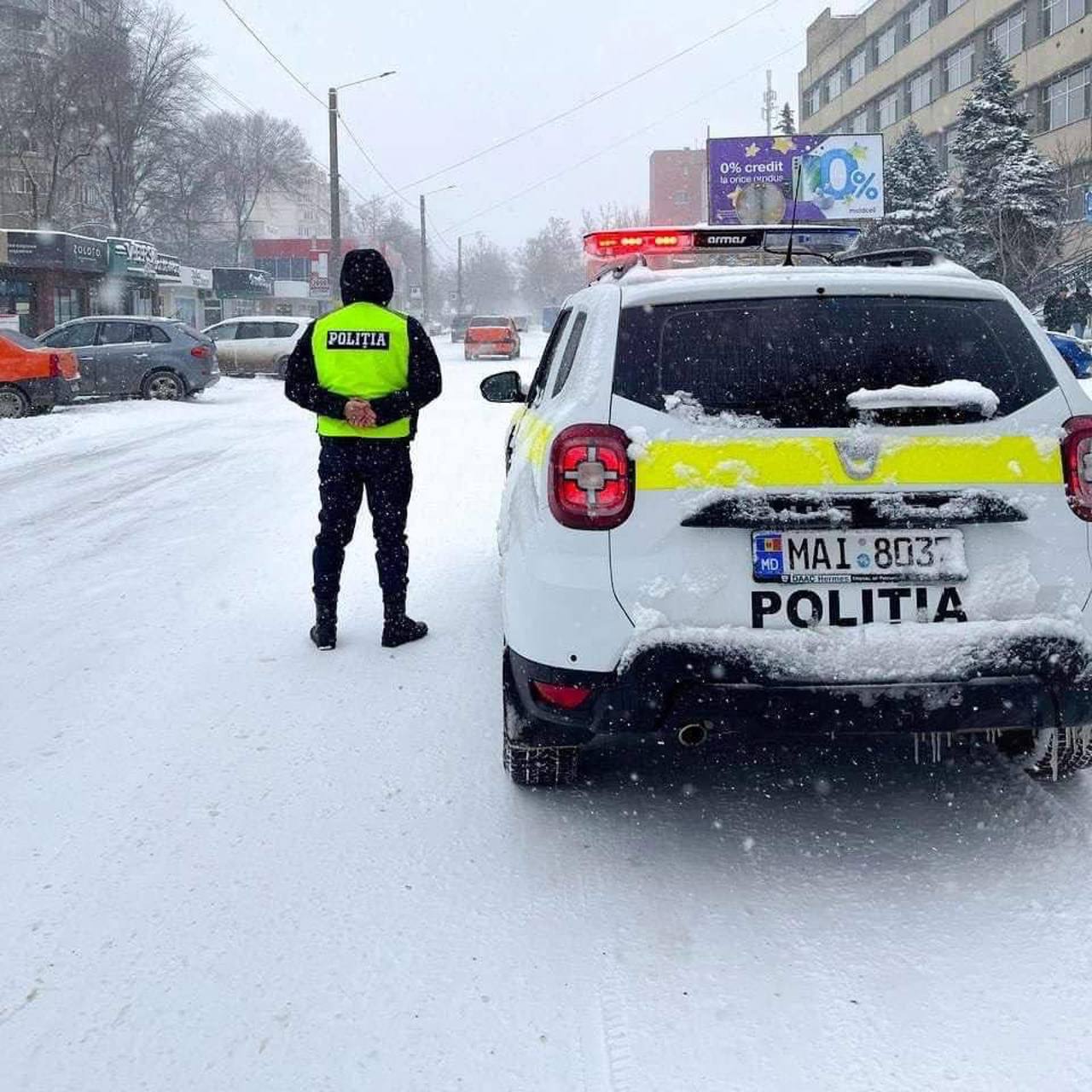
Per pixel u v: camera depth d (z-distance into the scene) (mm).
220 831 3521
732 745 3561
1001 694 2973
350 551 7652
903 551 3006
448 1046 2477
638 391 3115
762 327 3168
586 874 3221
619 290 3328
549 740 3307
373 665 5129
